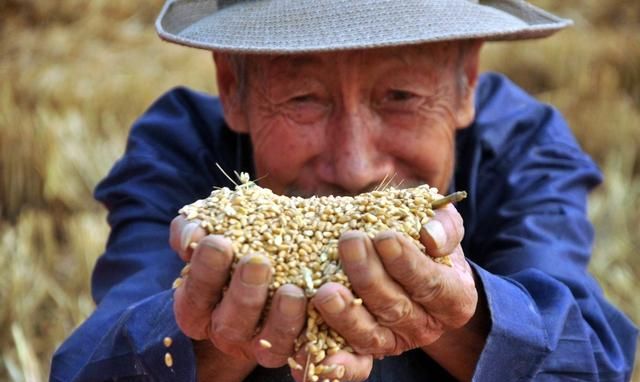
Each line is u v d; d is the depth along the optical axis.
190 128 3.47
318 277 2.14
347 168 2.89
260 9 2.93
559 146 3.47
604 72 8.12
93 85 7.73
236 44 2.84
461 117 3.22
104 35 8.91
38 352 5.71
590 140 7.45
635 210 6.94
